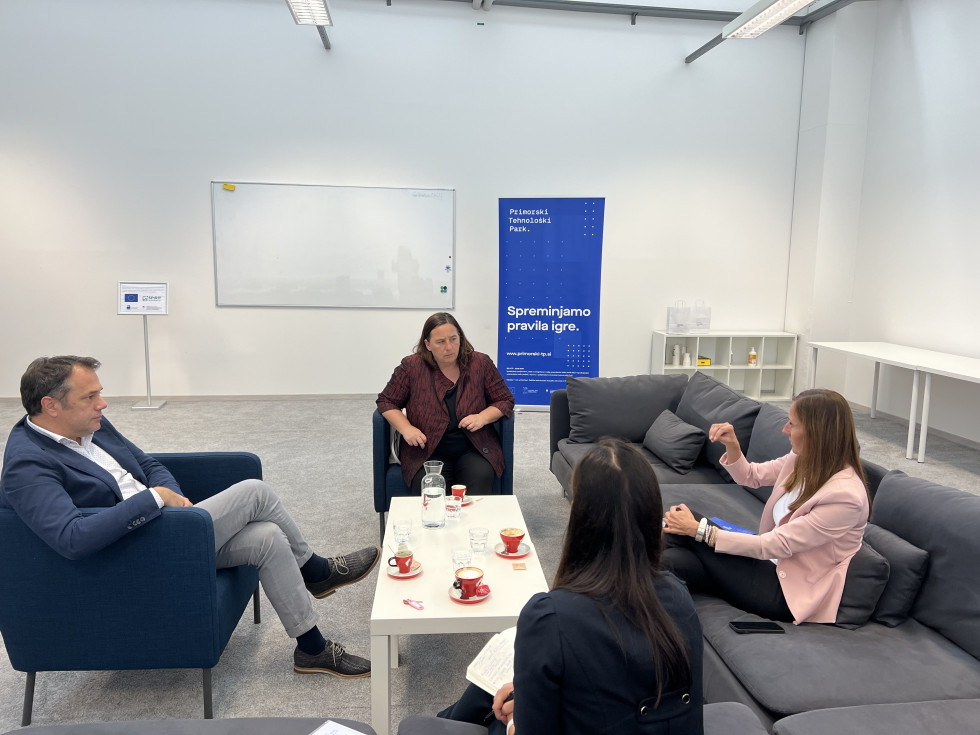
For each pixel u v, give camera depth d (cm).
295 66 576
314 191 592
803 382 632
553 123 605
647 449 343
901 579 175
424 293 616
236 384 612
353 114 587
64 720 189
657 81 609
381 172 596
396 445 313
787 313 653
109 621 176
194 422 534
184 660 181
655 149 617
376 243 605
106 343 593
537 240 595
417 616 169
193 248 590
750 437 297
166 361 603
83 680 208
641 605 93
